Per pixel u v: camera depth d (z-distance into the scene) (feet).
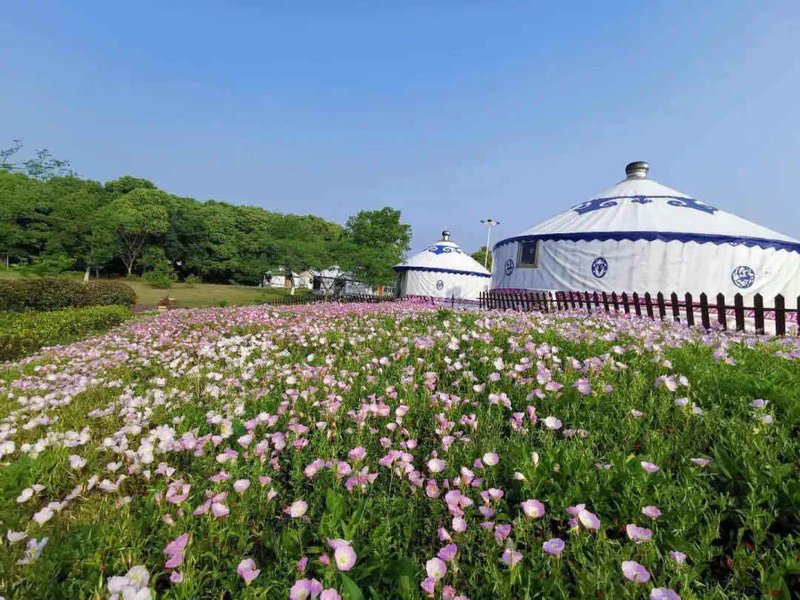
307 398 11.18
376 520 6.30
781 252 45.98
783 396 8.99
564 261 53.72
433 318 27.22
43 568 5.31
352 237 178.09
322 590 4.42
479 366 14.11
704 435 8.02
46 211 113.80
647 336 15.94
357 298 119.85
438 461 7.27
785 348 14.40
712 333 19.04
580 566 5.08
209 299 122.21
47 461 8.39
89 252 131.44
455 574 4.92
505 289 60.64
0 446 8.90
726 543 5.74
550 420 8.40
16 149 113.29
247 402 11.82
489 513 5.66
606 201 60.39
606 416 8.96
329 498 6.20
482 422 9.43
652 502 5.85
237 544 5.86
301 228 166.09
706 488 6.54
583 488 6.34
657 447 7.46
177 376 15.93
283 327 26.03
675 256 46.34
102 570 5.13
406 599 4.57
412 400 10.97
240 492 6.48
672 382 9.37
